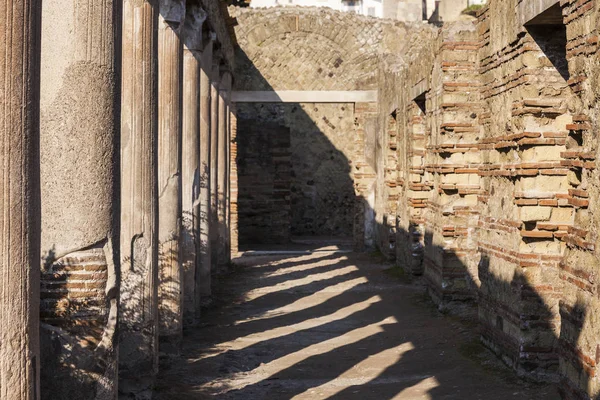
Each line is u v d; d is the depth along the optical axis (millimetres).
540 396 7906
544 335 8586
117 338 5961
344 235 29969
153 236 8242
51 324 5758
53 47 5641
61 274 5766
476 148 13125
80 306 5770
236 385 8891
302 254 23766
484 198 10195
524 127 8539
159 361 9930
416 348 10578
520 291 8633
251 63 23141
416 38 22953
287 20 23078
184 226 12680
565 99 8523
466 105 13016
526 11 8375
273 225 27562
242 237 27562
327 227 30078
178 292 10266
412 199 17500
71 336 5762
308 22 23125
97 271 5801
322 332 12078
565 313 6727
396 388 8562
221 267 19672
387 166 21125
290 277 18734
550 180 8508
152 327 8320
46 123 5680
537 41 8539
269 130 27719
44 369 5746
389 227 20859
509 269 9031
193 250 12680
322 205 30047
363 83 23312
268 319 13305
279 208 27578
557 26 8492
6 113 3938
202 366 9812
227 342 11383
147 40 8102
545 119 8547
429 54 14461
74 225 5742
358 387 8695
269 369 9680
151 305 8312
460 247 13289
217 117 17703
